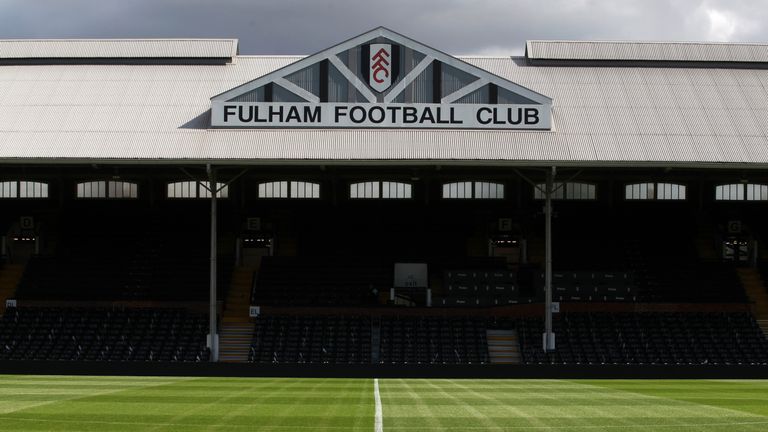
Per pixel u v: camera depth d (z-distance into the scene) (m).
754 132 55.84
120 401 26.53
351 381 39.53
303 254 65.75
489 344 56.00
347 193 67.56
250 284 62.31
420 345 55.16
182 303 59.56
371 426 20.91
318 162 50.62
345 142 53.34
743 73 62.81
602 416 23.19
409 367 44.47
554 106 58.09
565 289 59.25
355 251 65.88
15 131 54.75
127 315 58.47
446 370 44.16
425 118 54.44
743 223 66.44
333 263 63.75
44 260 63.19
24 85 60.44
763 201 67.12
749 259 64.81
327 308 58.34
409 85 54.72
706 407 25.80
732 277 61.72
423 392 31.58
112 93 59.50
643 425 21.48
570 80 61.75
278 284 61.19
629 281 59.56
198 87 60.59
